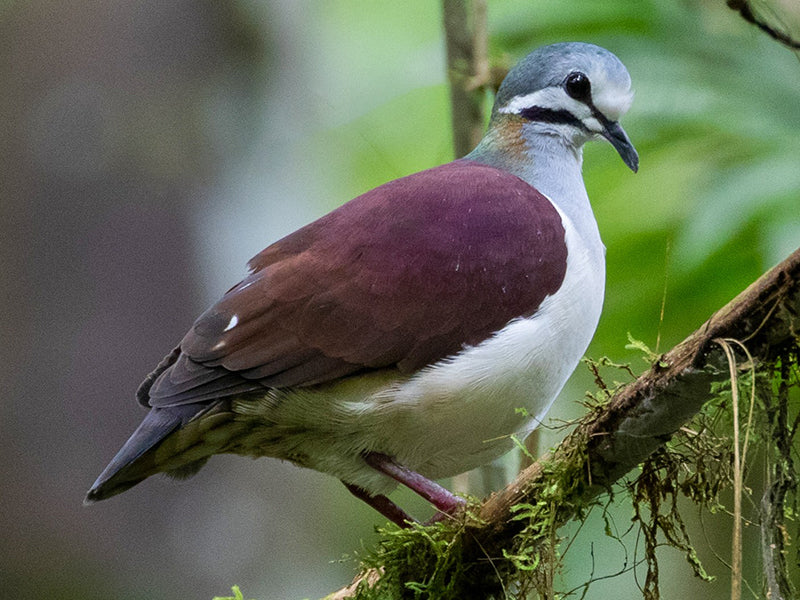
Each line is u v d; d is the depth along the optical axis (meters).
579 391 11.67
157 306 13.70
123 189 13.73
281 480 14.09
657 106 10.30
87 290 13.52
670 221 10.39
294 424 7.71
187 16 14.23
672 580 11.23
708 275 10.45
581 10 10.74
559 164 8.83
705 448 6.67
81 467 13.27
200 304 13.96
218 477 13.66
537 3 10.88
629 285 10.72
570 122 8.86
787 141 9.99
